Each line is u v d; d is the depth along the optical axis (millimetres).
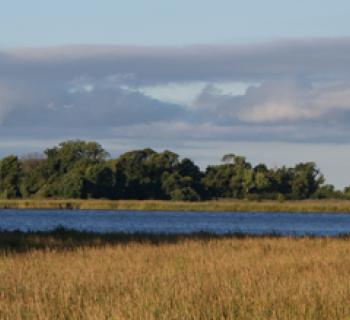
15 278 46125
